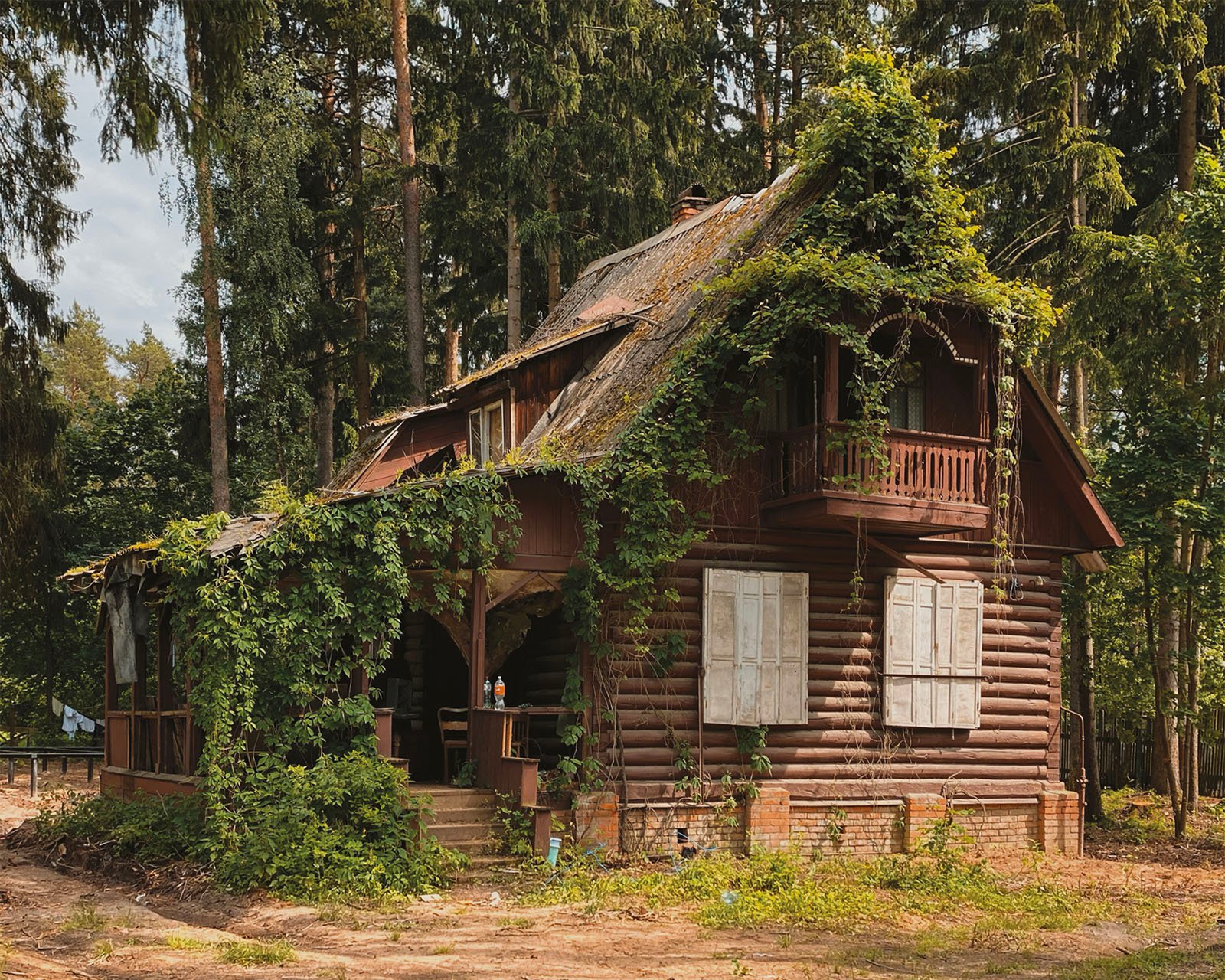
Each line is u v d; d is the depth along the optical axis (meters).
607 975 9.82
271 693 14.46
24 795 22.38
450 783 16.22
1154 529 19.27
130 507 35.00
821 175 17.44
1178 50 22.20
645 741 15.98
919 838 17.08
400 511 15.05
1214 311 19.45
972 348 17.33
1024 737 18.23
